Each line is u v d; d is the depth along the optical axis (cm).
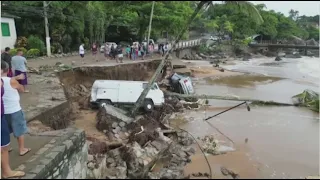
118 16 4912
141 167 1035
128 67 2703
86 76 2395
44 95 1501
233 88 2653
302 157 1235
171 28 4234
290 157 1232
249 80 3100
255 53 6488
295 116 1828
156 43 4584
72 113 1656
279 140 1420
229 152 1265
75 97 2059
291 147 1338
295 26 7756
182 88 2273
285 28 7512
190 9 4694
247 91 2541
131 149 1105
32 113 1188
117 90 1809
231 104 2088
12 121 720
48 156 739
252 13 1695
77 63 2606
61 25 3481
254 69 4028
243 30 6719
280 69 4072
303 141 1414
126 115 1648
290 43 7031
